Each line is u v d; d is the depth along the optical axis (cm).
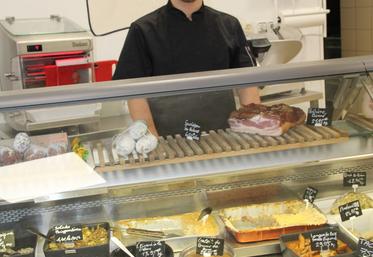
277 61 296
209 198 163
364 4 444
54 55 250
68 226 148
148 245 143
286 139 159
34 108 140
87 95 143
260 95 161
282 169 159
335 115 165
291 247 144
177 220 157
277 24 363
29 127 145
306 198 166
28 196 136
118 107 151
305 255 142
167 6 220
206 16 221
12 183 138
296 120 165
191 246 148
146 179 146
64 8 317
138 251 143
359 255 140
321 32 387
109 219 157
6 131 144
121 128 153
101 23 327
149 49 216
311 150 160
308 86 162
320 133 162
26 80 249
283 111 163
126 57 217
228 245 148
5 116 140
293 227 151
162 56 216
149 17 220
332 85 160
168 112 156
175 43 217
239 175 157
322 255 143
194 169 151
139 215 160
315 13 370
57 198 142
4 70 268
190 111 157
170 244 148
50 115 144
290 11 368
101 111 149
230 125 163
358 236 149
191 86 150
